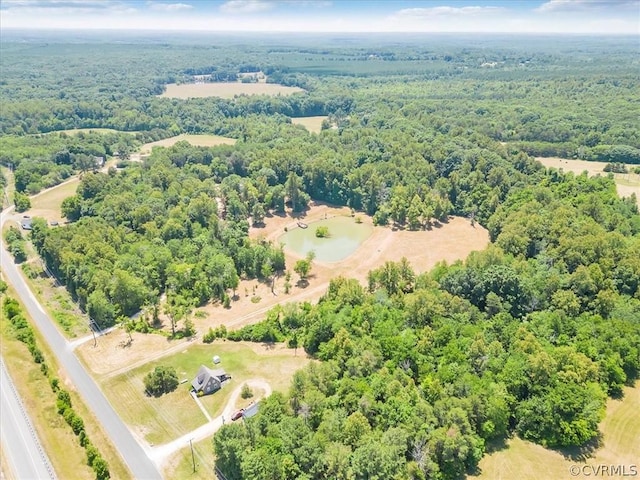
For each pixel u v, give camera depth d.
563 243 143.50
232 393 104.12
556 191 195.25
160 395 104.44
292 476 79.12
